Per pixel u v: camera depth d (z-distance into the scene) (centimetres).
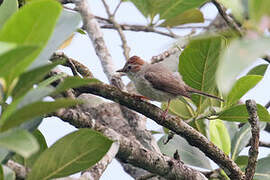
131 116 1128
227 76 350
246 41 383
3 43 379
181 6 936
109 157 788
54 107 447
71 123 852
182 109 1157
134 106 922
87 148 591
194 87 977
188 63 925
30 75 468
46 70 471
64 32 549
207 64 919
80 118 851
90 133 582
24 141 386
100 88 906
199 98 1016
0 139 397
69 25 556
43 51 532
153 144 1087
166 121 928
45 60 526
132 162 905
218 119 1058
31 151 371
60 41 541
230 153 1066
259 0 442
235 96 988
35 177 586
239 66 350
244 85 968
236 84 966
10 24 423
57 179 646
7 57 386
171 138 1012
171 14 954
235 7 565
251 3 445
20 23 425
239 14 563
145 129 1110
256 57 354
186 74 952
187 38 555
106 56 1170
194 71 941
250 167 898
